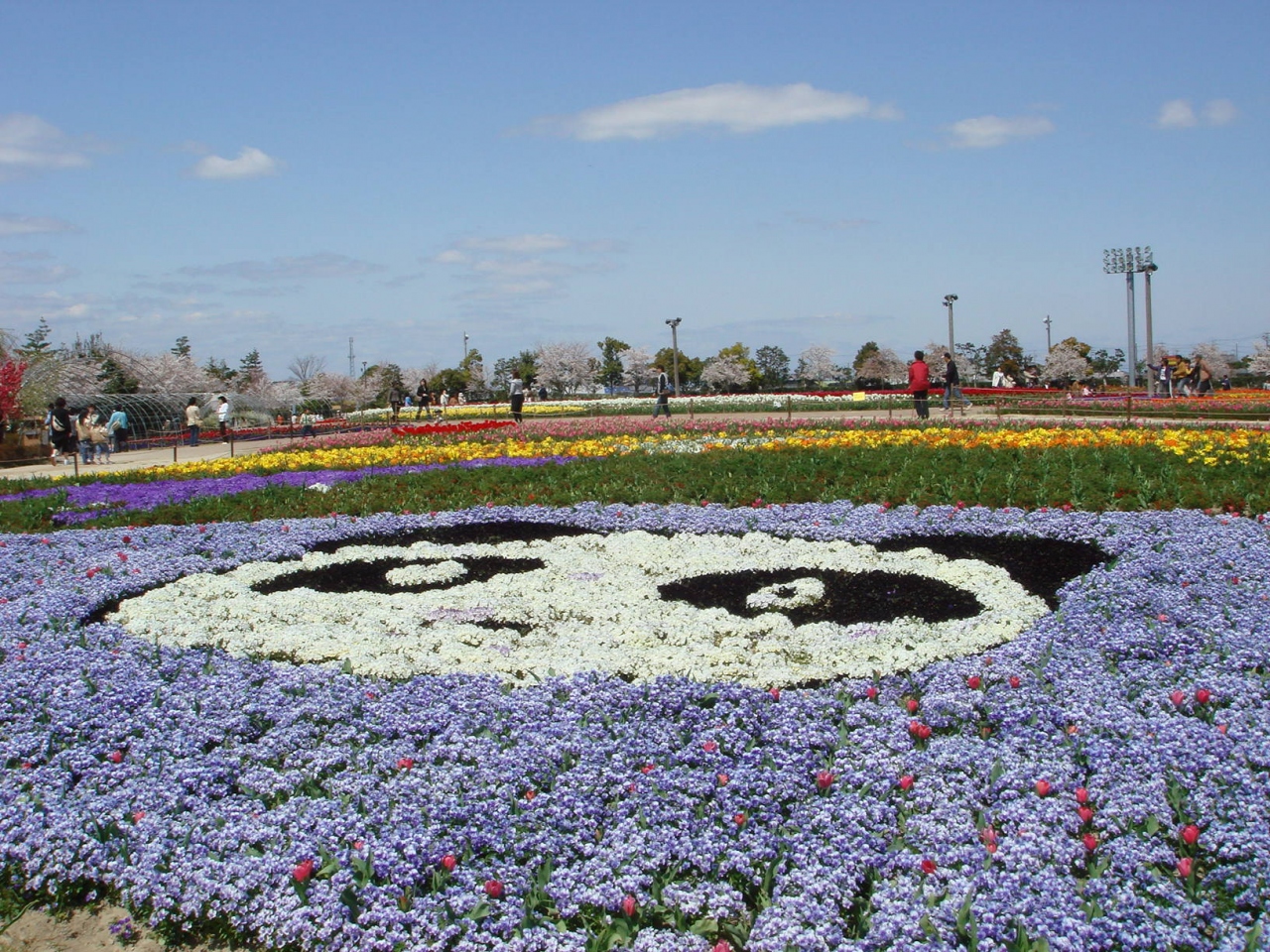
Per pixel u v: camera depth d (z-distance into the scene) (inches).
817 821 214.2
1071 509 506.9
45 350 1691.7
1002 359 3444.9
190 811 231.6
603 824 220.7
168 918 207.3
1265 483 538.3
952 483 569.6
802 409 1723.7
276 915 193.6
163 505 622.8
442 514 565.6
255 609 392.2
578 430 1117.1
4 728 275.0
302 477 729.0
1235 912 181.3
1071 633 317.1
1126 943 172.9
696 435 1001.5
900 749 244.5
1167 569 380.2
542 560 479.5
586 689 288.8
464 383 3774.6
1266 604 327.0
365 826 216.8
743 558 455.8
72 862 217.9
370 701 285.6
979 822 212.5
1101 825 208.5
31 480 799.7
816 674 301.7
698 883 198.8
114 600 415.2
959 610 371.9
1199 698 253.6
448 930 185.5
